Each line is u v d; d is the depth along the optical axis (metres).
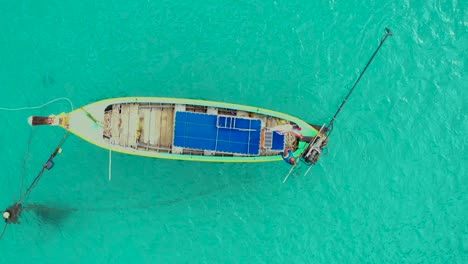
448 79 21.61
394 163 21.56
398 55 21.62
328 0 21.77
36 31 21.91
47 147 21.52
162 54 21.52
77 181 21.58
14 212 20.92
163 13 21.72
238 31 21.62
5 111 21.73
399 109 21.55
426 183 21.61
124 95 21.42
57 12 21.92
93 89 21.56
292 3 21.77
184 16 21.69
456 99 21.61
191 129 17.95
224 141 18.00
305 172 21.27
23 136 21.62
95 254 21.75
